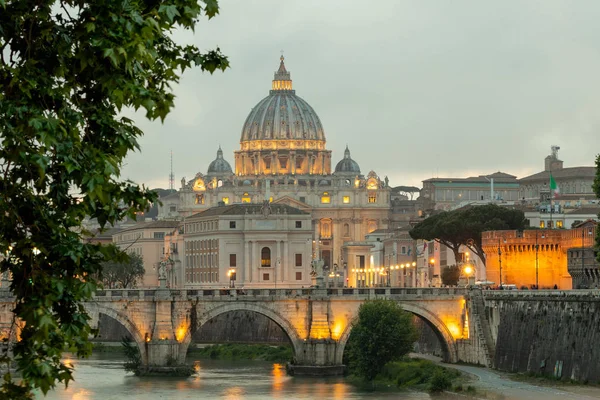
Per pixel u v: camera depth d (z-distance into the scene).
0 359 46.28
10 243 45.06
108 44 43.94
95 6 44.19
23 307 44.84
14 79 43.75
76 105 46.03
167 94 49.09
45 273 45.31
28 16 43.97
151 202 49.44
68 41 44.56
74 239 46.56
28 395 46.78
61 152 44.31
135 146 47.59
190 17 46.84
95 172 45.16
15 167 44.91
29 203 45.16
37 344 44.69
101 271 47.66
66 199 45.91
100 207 47.06
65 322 46.31
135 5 45.22
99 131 46.75
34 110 43.94
